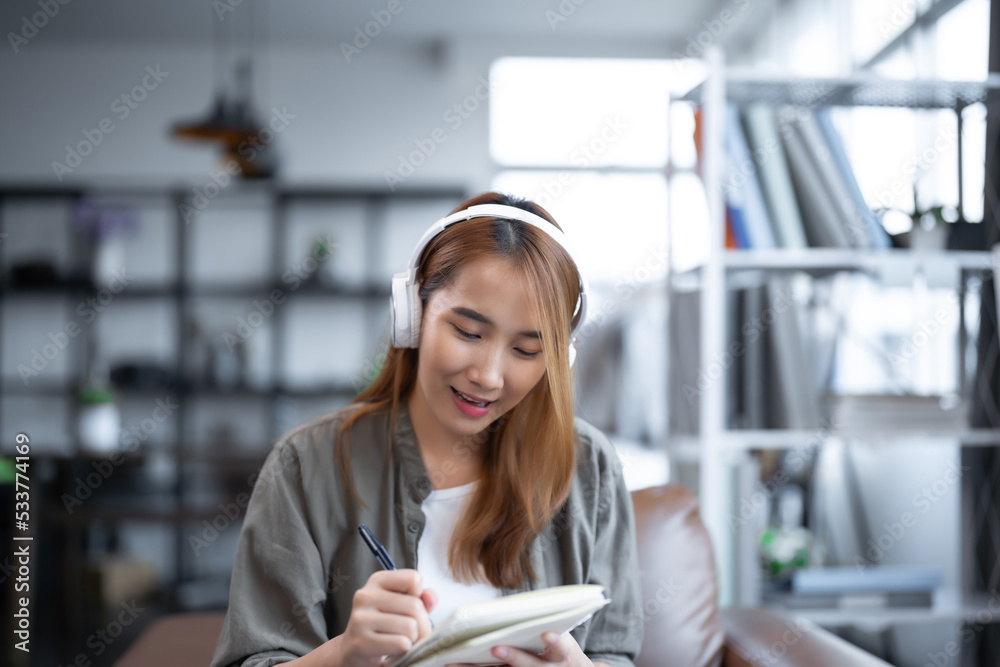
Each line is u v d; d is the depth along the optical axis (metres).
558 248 0.99
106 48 4.91
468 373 0.96
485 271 0.93
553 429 1.07
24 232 4.86
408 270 1.04
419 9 4.53
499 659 0.86
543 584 1.12
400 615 0.83
